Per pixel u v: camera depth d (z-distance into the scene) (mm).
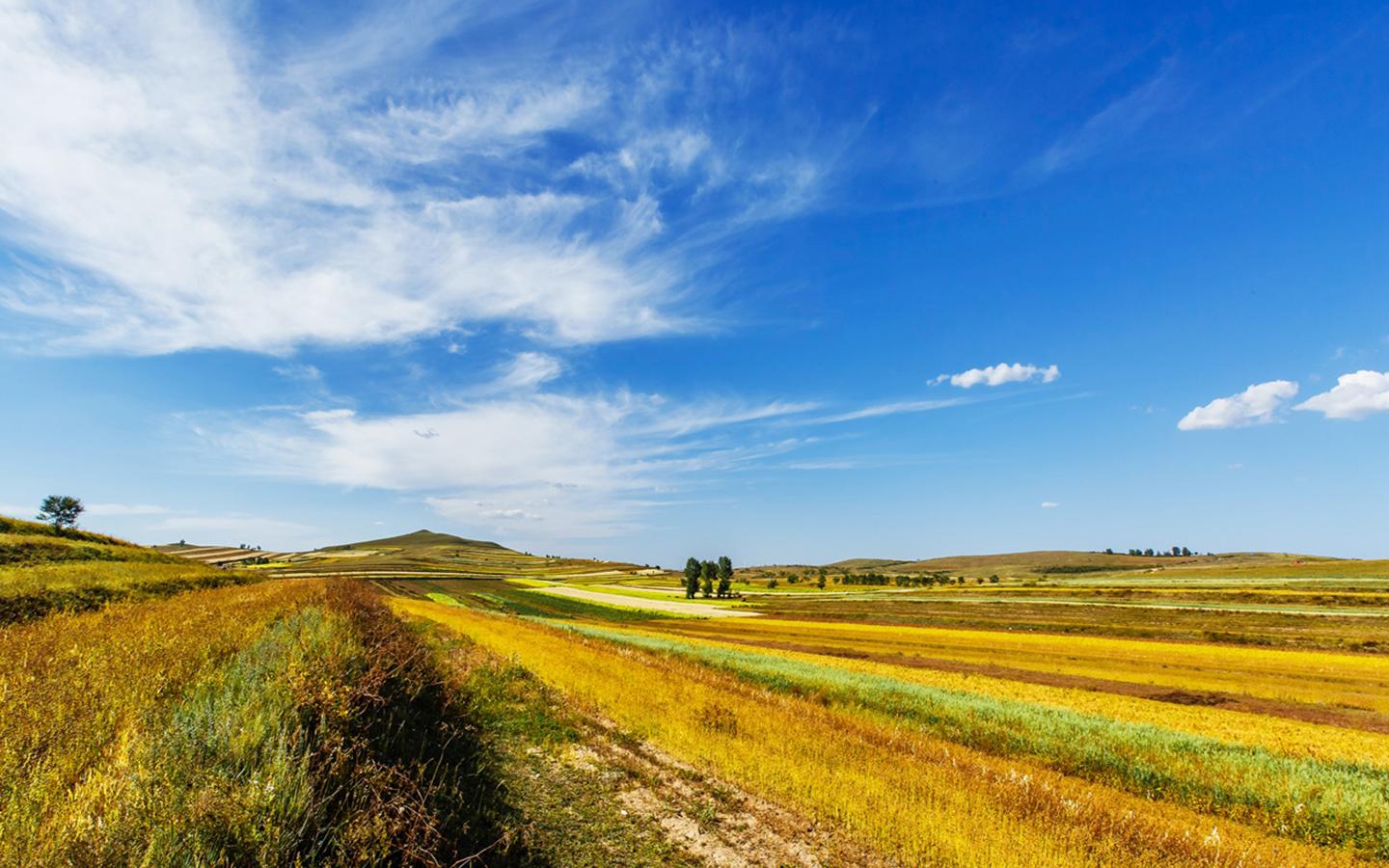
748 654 31875
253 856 4730
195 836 4496
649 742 12367
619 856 7449
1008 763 13906
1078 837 8625
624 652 26922
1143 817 10180
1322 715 24156
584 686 17047
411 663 12906
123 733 5656
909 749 12812
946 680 28281
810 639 49344
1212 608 67125
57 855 4051
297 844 5023
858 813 8906
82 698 6734
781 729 13000
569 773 10234
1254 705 25594
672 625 63219
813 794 9625
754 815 8992
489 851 7020
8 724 5762
